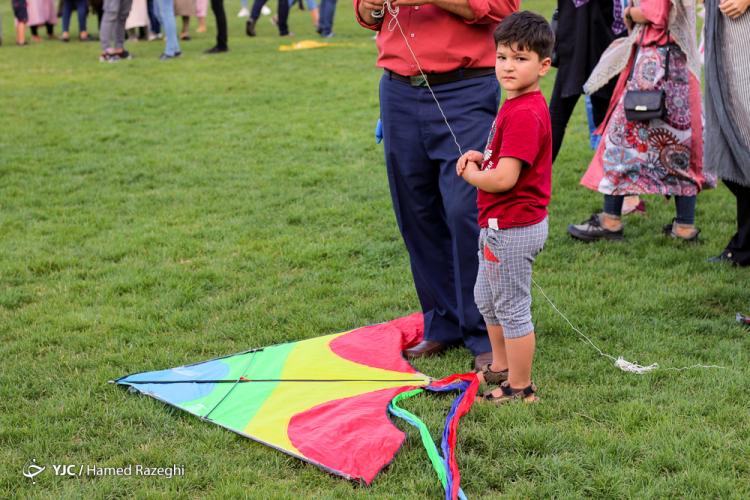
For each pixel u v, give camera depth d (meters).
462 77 3.98
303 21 18.52
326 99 10.50
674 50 5.29
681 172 5.43
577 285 4.93
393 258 5.56
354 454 3.27
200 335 4.53
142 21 15.59
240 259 5.62
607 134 5.56
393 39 4.07
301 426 3.54
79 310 4.86
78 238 6.08
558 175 7.15
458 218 3.99
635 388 3.76
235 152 8.30
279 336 4.48
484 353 4.13
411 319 4.57
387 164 4.23
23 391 3.92
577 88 5.95
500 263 3.56
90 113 10.04
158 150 8.43
